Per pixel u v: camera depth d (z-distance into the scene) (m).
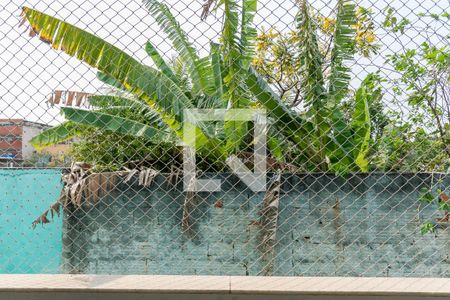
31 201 4.95
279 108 4.63
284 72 5.51
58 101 2.47
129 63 3.06
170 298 2.05
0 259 4.61
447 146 3.05
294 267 5.03
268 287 2.07
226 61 3.83
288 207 5.06
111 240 5.26
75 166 5.25
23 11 2.23
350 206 4.90
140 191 5.35
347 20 3.29
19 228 4.88
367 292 2.01
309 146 4.41
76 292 2.06
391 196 4.33
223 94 5.31
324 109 4.19
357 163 4.31
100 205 5.30
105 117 5.69
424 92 3.02
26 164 3.39
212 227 5.16
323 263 5.06
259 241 5.01
